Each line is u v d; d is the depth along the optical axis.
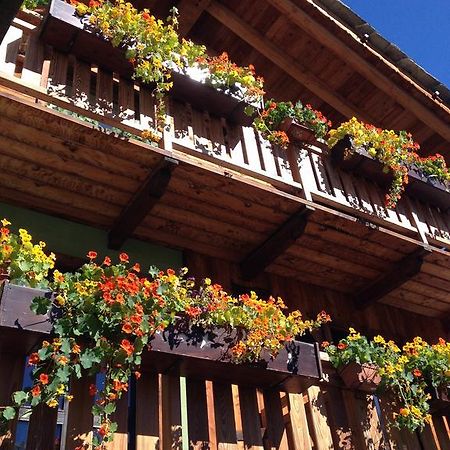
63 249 5.50
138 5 8.23
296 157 6.28
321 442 4.62
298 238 6.10
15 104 4.44
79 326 3.50
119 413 3.81
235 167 5.70
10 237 3.76
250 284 6.64
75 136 4.78
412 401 5.06
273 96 9.48
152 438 3.87
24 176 5.12
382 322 7.60
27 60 4.92
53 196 5.36
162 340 3.90
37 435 3.41
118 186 5.32
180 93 5.77
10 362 3.63
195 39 8.90
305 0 7.93
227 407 4.39
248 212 5.87
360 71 8.64
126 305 3.69
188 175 5.34
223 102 5.90
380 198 6.93
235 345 4.20
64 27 5.02
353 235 6.41
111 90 5.34
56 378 3.30
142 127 5.20
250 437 4.32
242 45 9.02
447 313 8.24
